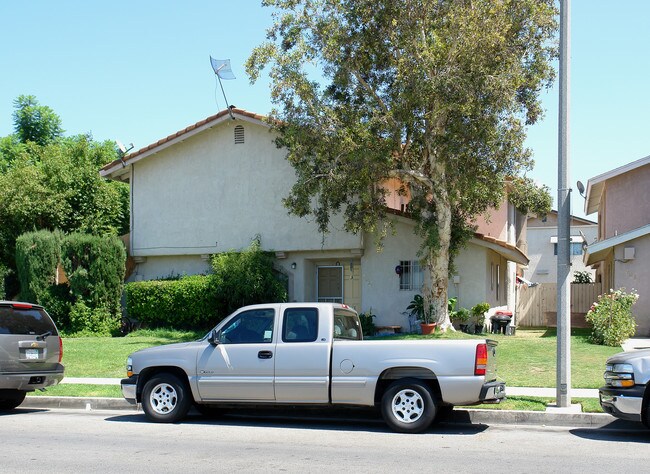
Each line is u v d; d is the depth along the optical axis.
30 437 9.91
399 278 23.81
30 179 28.14
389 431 10.47
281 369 10.55
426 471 7.66
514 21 18.78
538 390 13.30
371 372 10.23
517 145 19.98
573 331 24.47
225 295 23.31
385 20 18.95
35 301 24.44
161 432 10.34
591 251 22.48
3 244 27.95
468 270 23.55
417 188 21.47
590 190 26.77
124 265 25.16
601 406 10.25
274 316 10.85
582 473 7.57
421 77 18.02
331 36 19.23
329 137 19.30
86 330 24.12
